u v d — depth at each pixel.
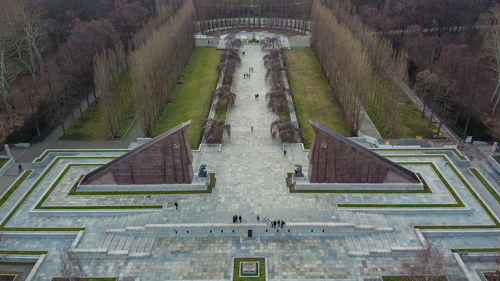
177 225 47.28
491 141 71.19
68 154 66.50
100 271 42.75
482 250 44.84
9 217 50.03
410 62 99.00
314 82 99.31
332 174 54.59
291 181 56.62
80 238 46.28
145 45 85.62
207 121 72.12
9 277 42.66
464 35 109.88
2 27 77.00
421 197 52.62
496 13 89.19
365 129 76.50
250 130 73.81
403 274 42.00
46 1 107.31
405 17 121.50
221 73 103.56
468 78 79.56
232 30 153.25
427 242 43.53
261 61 114.25
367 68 72.38
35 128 73.94
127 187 54.59
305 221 48.69
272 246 46.22
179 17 113.50
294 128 69.31
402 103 86.50
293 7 158.88
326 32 103.62
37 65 92.38
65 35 102.38
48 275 42.09
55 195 53.59
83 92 88.62
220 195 53.91
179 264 43.69
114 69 89.25
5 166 63.31
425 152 66.12
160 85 81.81
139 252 45.03
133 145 70.75
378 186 54.28
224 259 44.38
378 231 47.28
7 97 77.56
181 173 54.72
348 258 44.34
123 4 130.88
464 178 57.22
